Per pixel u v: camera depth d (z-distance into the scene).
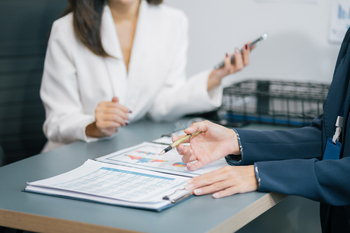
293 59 1.91
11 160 1.98
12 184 0.87
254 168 0.83
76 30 1.43
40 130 2.03
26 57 1.96
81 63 1.47
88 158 1.06
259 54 1.99
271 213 1.17
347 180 0.81
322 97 1.50
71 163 1.02
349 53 0.94
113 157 1.02
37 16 1.96
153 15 1.59
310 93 1.58
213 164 0.95
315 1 1.81
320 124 1.04
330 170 0.82
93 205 0.74
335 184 0.81
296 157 0.98
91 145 1.20
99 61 1.48
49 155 1.10
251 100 1.72
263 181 0.80
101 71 1.48
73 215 0.70
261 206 0.78
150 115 1.61
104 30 1.45
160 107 1.57
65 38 1.45
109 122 1.22
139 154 1.04
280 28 1.92
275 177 0.82
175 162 0.97
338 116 0.94
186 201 0.76
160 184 0.81
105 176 0.87
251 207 0.75
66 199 0.78
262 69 1.99
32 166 1.00
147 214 0.70
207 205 0.74
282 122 1.44
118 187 0.80
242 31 2.01
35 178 0.91
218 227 0.67
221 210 0.72
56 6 2.00
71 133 1.29
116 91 1.48
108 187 0.80
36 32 1.96
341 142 0.94
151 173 0.88
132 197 0.75
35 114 2.01
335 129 0.96
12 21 1.90
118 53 1.47
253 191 0.82
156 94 1.60
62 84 1.45
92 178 0.86
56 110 1.43
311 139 1.01
